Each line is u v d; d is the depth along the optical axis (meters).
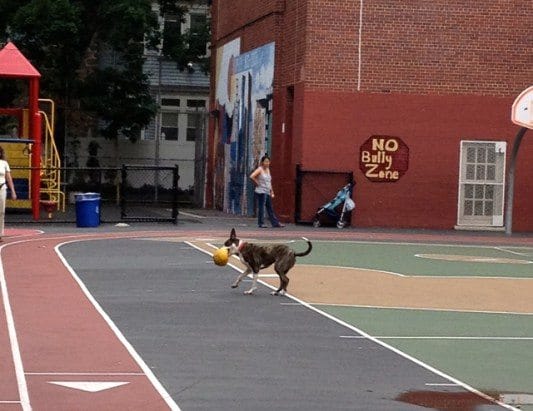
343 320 17.11
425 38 37.97
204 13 64.06
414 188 38.03
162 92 64.44
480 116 38.28
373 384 12.34
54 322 15.95
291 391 11.81
